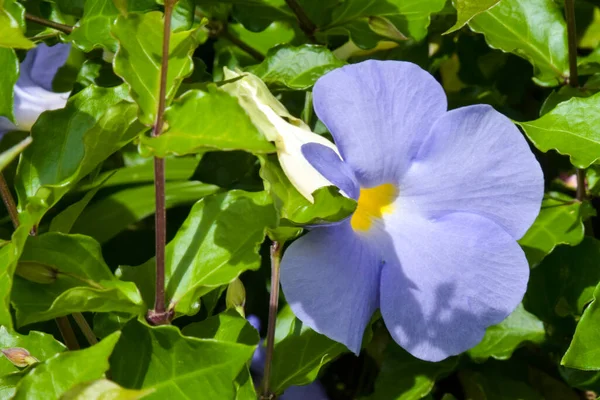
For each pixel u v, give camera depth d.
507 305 0.28
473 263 0.28
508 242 0.28
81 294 0.26
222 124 0.24
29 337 0.27
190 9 0.31
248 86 0.28
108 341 0.24
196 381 0.25
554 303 0.31
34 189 0.27
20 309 0.26
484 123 0.27
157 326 0.25
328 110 0.27
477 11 0.25
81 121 0.28
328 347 0.29
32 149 0.27
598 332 0.27
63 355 0.24
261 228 0.27
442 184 0.28
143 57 0.25
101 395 0.24
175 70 0.26
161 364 0.26
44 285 0.26
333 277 0.27
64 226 0.29
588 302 0.31
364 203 0.28
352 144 0.27
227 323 0.28
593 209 0.31
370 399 0.31
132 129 0.26
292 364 0.29
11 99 0.28
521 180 0.28
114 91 0.28
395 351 0.31
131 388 0.25
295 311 0.27
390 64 0.27
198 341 0.25
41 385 0.24
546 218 0.31
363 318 0.27
